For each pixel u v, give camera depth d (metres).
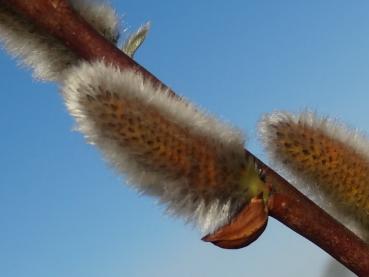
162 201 0.13
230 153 0.13
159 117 0.13
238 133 0.13
